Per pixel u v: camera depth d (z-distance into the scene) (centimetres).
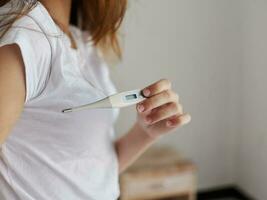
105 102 69
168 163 241
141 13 245
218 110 277
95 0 89
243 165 282
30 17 62
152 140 94
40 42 62
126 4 91
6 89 56
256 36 250
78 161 73
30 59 59
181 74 262
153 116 76
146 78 256
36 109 68
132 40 247
